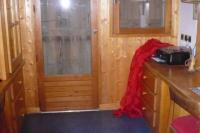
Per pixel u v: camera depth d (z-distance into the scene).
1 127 2.38
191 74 2.69
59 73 3.86
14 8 3.03
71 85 3.88
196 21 3.22
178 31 3.78
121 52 3.83
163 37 3.83
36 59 3.75
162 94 2.79
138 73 3.50
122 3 3.72
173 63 3.09
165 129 2.86
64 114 3.82
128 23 3.78
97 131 3.32
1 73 2.58
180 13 3.70
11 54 2.83
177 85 2.30
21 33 3.62
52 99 3.88
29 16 3.62
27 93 3.82
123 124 3.51
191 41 3.36
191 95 2.03
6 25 2.65
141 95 3.55
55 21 3.71
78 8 3.71
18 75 3.10
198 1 2.89
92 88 3.91
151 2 3.76
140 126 3.44
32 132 3.31
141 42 3.82
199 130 1.90
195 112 1.84
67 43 3.79
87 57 3.85
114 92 3.95
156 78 2.90
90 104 3.95
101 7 3.69
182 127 2.11
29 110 3.87
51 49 3.78
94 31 3.74
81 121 3.60
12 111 2.71
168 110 2.81
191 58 2.98
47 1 3.64
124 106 3.70
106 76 3.89
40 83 3.82
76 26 3.75
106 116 3.74
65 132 3.31
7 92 2.54
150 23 3.81
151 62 3.24
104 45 3.80
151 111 3.11
